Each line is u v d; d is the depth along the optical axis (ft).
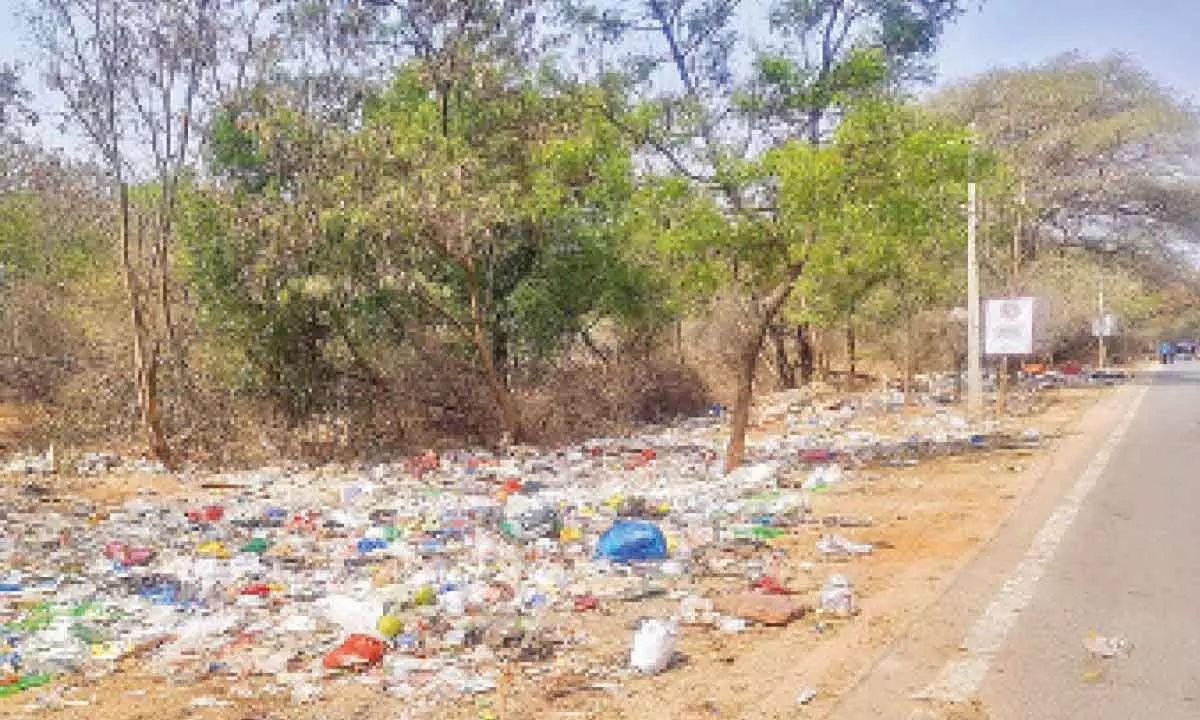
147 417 57.62
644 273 77.56
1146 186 135.74
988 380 110.52
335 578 28.09
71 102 55.57
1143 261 149.07
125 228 57.57
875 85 51.93
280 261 59.41
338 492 46.39
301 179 61.52
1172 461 45.68
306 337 65.92
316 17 68.44
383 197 56.39
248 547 32.65
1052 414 72.02
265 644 21.54
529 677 19.02
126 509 41.11
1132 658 18.80
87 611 24.50
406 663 19.84
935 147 44.24
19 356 78.07
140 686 18.99
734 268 49.96
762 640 20.88
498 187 61.72
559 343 79.92
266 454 62.18
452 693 18.16
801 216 44.65
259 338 64.80
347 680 19.04
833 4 86.28
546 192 60.80
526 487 46.57
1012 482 40.52
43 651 21.15
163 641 21.94
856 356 131.85
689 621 22.36
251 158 67.41
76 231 86.22
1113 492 37.17
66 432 66.28
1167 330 208.13
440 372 69.56
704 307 83.46
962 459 48.70
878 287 81.76
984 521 32.42
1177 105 134.21
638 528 29.37
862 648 19.86
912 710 16.57
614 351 88.94
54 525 36.52
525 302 71.61
